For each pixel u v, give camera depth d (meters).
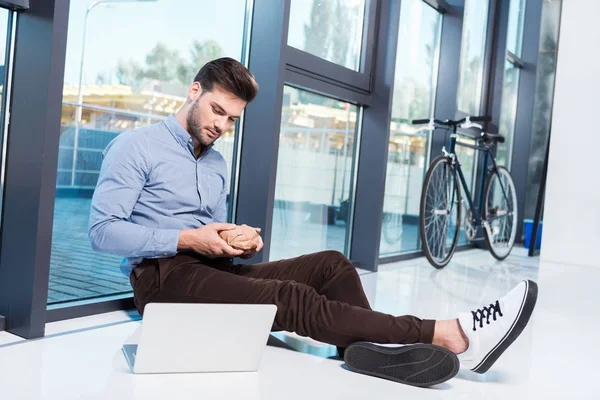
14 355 1.53
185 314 1.40
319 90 2.94
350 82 3.16
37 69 1.64
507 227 4.50
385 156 3.34
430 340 1.51
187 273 1.62
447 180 3.69
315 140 3.09
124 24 2.15
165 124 1.73
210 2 2.43
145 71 2.26
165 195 1.70
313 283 1.76
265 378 1.48
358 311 1.54
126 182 1.61
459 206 3.82
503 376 1.65
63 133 2.03
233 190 2.60
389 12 3.32
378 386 1.48
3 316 1.72
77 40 2.01
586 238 4.48
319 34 3.01
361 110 3.39
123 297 2.15
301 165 3.03
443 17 4.18
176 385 1.38
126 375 1.43
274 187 2.55
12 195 1.70
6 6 1.64
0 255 1.72
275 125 2.51
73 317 1.95
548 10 5.72
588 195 4.47
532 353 1.92
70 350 1.60
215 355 1.48
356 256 3.43
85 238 2.14
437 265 3.63
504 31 4.77
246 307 1.44
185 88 2.42
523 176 5.65
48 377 1.38
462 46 4.13
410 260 3.97
